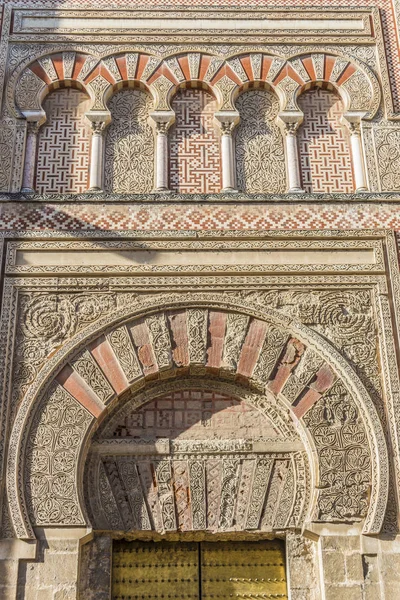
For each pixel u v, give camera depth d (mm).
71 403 8430
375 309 9016
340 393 8586
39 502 7965
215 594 8156
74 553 7785
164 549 8352
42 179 9664
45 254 9125
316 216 9438
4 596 7574
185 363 8672
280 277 9109
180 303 8914
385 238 9367
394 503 8109
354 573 7836
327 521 8023
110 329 8789
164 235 9227
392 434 8383
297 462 8477
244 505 8297
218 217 9367
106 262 9102
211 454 8500
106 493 8281
